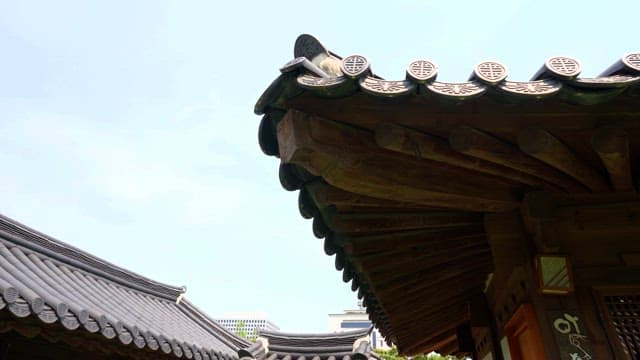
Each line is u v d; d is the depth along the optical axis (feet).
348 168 6.02
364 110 5.64
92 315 15.51
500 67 5.19
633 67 5.07
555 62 5.20
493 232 8.06
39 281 21.50
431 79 5.00
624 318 7.22
